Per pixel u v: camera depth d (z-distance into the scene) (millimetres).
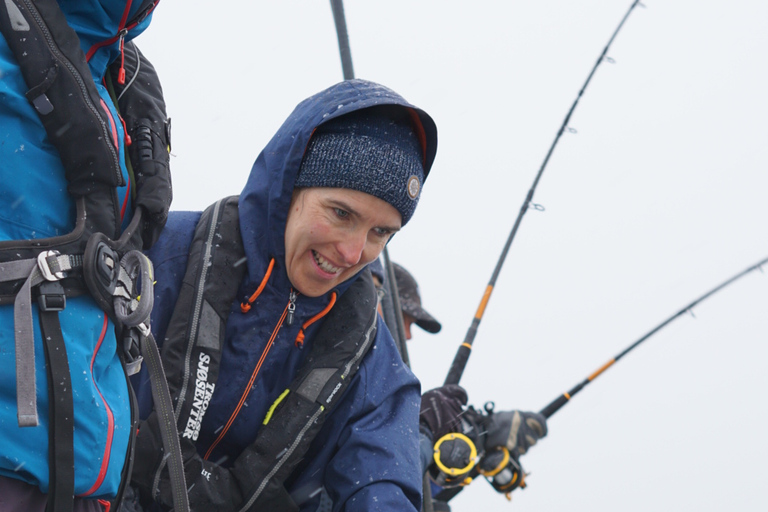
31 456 1746
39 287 1770
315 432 2691
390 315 3664
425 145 2721
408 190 2605
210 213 2785
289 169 2588
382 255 3709
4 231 1781
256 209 2727
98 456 1837
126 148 2164
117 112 2168
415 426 2904
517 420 4059
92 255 1834
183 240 2771
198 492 2592
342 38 3721
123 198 2076
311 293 2688
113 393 1952
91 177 1864
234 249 2711
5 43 1802
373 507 2646
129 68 2289
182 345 2617
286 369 2770
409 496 2781
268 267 2689
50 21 1827
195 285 2660
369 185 2531
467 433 3887
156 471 2578
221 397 2688
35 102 1788
